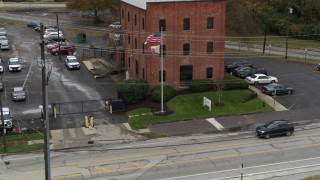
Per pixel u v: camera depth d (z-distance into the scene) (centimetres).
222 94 6009
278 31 11794
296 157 4316
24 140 4656
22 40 9056
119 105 5478
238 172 3978
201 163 4162
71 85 6381
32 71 7044
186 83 6188
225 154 4369
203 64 6253
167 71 6097
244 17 9919
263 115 5416
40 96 5941
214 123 5172
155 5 5862
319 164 4169
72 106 5609
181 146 4562
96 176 3891
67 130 4938
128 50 6869
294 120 5291
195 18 6059
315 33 11362
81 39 9000
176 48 6078
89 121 5109
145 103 5734
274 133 4775
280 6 12350
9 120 4881
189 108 5556
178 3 5947
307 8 12069
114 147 4544
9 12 11956
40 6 12912
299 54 9181
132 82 5716
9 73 6900
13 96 5712
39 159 4247
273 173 3972
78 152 4412
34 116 5278
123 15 7094
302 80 6806
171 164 4138
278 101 5884
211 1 6062
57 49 7938
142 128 5025
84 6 10550
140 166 4094
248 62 7469
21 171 3981
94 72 6944
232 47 9506
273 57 8506
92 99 5853
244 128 5050
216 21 6153
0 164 4128
